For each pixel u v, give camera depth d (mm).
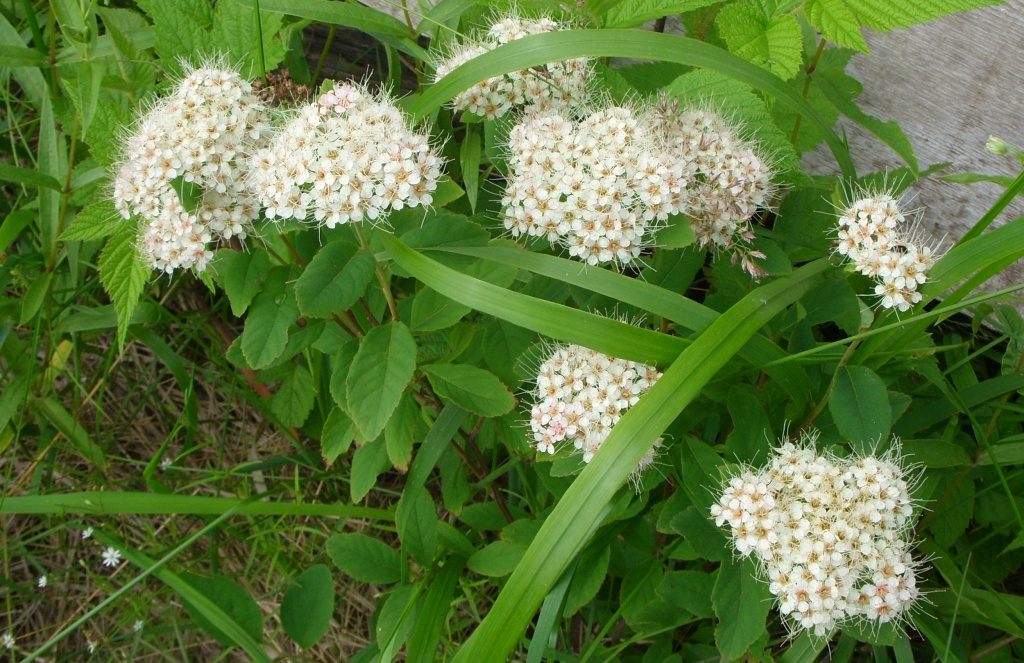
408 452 396
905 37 505
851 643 411
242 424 550
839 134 539
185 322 550
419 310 399
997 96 500
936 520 428
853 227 356
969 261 342
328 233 390
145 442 546
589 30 368
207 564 510
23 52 466
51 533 507
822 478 353
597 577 391
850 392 354
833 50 480
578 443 378
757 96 428
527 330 427
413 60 574
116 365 551
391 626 407
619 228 360
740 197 374
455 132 564
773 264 376
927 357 414
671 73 480
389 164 351
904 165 530
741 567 357
